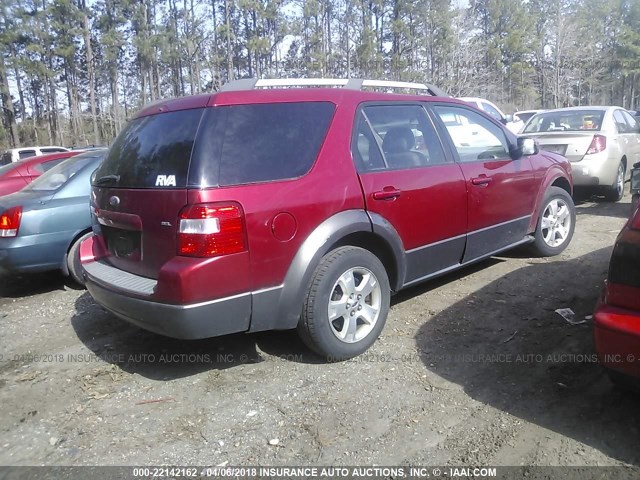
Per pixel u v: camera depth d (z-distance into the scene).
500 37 46.81
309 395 3.34
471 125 4.89
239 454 2.83
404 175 4.05
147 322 3.29
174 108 3.52
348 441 2.89
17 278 6.51
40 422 3.22
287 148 3.48
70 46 36.97
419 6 39.09
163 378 3.66
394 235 3.94
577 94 53.41
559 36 44.97
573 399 3.14
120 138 3.89
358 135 3.88
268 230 3.26
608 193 8.78
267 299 3.32
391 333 4.12
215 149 3.20
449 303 4.63
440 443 2.83
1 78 38.78
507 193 4.97
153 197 3.28
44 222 5.50
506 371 3.49
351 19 40.00
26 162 9.12
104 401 3.41
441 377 3.47
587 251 5.89
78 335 4.50
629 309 2.66
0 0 33.34
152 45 37.00
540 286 4.89
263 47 36.44
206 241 3.07
